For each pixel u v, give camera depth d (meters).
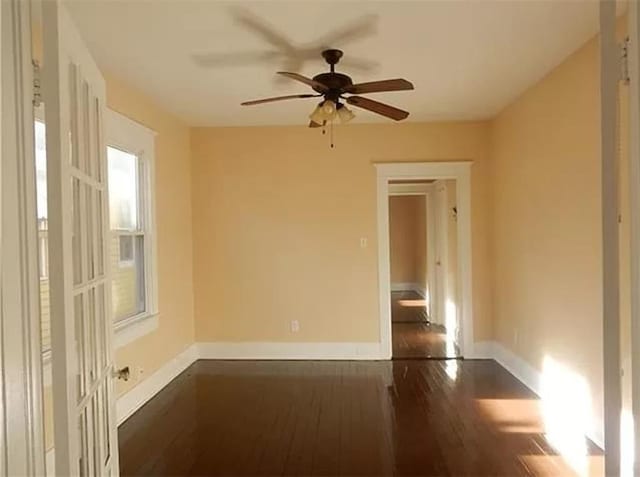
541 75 3.87
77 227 1.52
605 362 1.33
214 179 5.61
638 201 1.17
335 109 3.21
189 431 3.54
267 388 4.52
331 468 2.93
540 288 4.12
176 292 5.13
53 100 1.25
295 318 5.60
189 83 3.96
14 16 1.15
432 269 7.71
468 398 4.15
